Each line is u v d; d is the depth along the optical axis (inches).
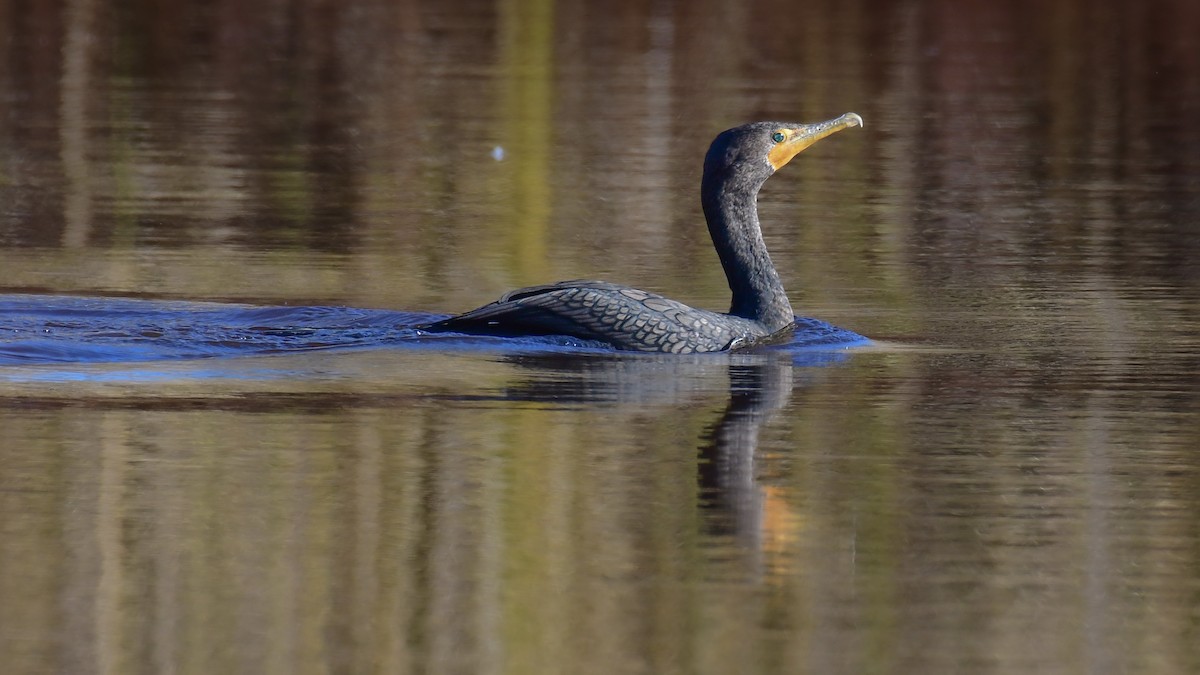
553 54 1262.3
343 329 546.9
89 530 353.4
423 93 1120.8
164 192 837.8
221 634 304.3
